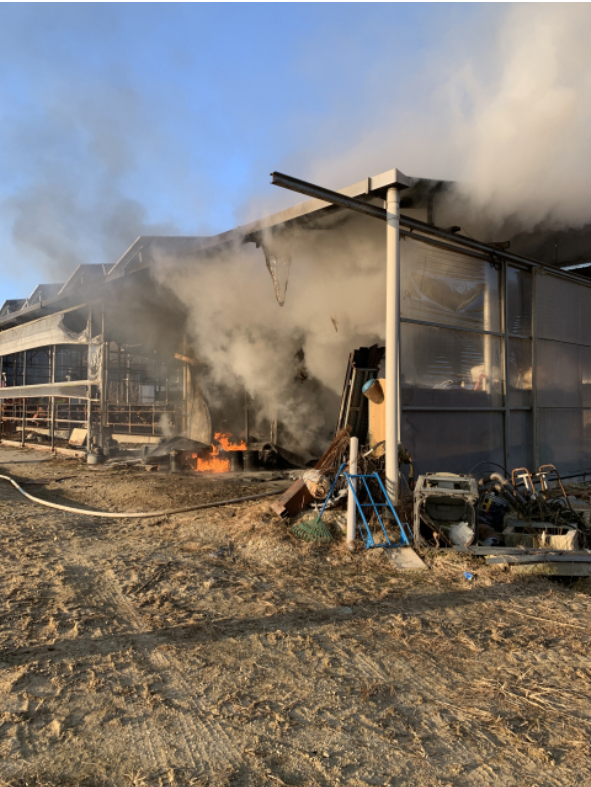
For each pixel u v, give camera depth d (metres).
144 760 2.40
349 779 2.30
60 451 16.44
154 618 4.04
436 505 5.99
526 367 8.91
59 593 4.55
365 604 4.39
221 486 10.16
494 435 8.19
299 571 5.22
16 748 2.47
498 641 3.72
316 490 6.62
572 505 7.38
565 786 2.28
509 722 2.76
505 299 8.41
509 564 5.23
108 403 14.94
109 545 6.14
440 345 7.45
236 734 2.61
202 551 5.89
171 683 3.10
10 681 3.06
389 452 6.45
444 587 4.82
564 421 9.68
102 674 3.18
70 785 2.22
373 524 6.27
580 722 2.77
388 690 3.05
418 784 2.28
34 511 8.03
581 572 5.09
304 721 2.74
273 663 3.36
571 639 3.78
